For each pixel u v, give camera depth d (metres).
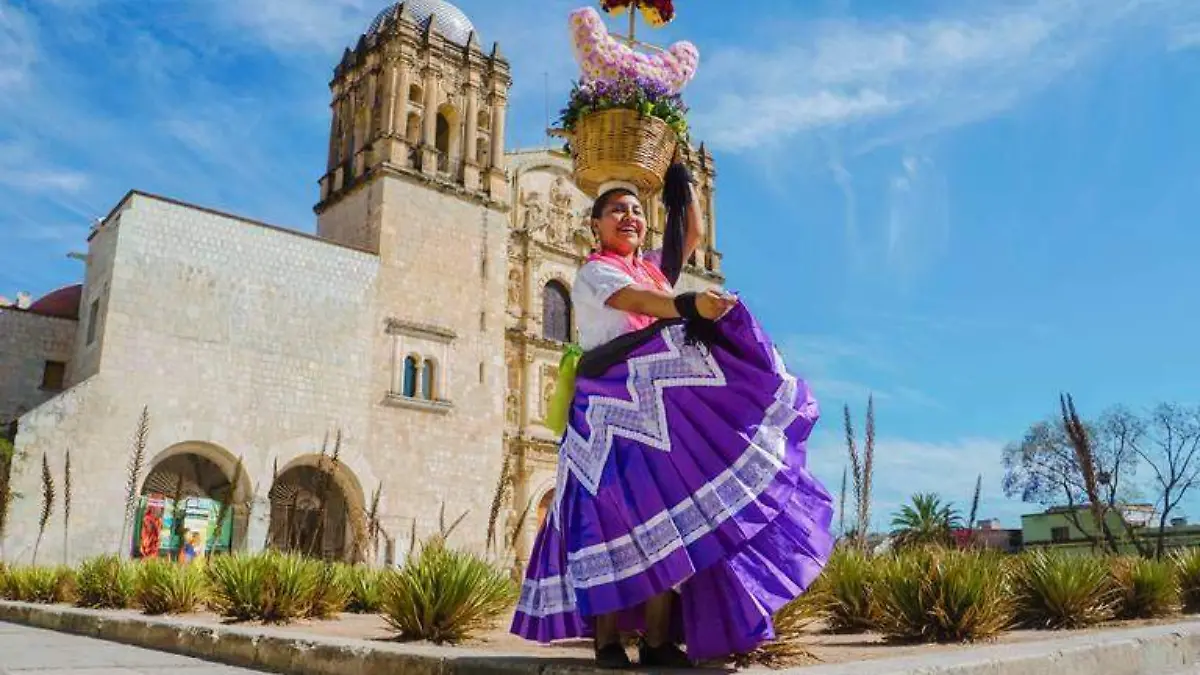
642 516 3.95
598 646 4.12
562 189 45.69
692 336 4.15
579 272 4.57
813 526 4.21
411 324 35.03
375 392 33.72
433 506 34.25
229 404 30.25
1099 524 11.63
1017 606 8.62
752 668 4.01
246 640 6.47
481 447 36.19
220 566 11.99
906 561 8.28
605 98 4.76
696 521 3.91
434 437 34.94
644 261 4.83
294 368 31.97
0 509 22.91
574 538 4.09
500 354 37.81
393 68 38.06
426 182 37.09
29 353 33.84
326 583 11.22
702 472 4.00
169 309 29.73
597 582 3.93
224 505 15.07
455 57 39.91
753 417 4.16
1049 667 4.66
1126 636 5.70
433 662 4.68
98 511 26.88
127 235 29.44
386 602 8.34
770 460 4.09
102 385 27.89
